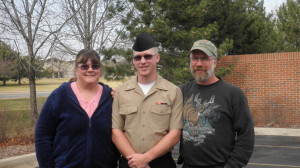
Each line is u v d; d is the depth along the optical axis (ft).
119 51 38.29
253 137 10.10
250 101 41.24
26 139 29.32
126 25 38.06
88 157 10.16
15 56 36.60
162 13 38.99
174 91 10.71
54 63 39.42
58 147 10.30
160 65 40.68
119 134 10.44
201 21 39.24
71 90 10.52
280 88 39.70
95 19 36.04
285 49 52.85
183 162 11.11
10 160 21.89
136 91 10.66
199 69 10.37
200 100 10.44
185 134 10.53
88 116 10.30
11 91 148.97
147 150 10.32
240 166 9.93
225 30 46.93
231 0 47.96
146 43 10.58
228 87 10.27
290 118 39.22
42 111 10.44
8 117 33.63
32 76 36.60
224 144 10.09
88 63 10.43
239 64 41.73
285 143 29.71
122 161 10.91
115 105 10.79
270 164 22.58
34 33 35.60
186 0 37.99
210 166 10.10
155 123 10.43
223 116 10.09
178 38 36.63
